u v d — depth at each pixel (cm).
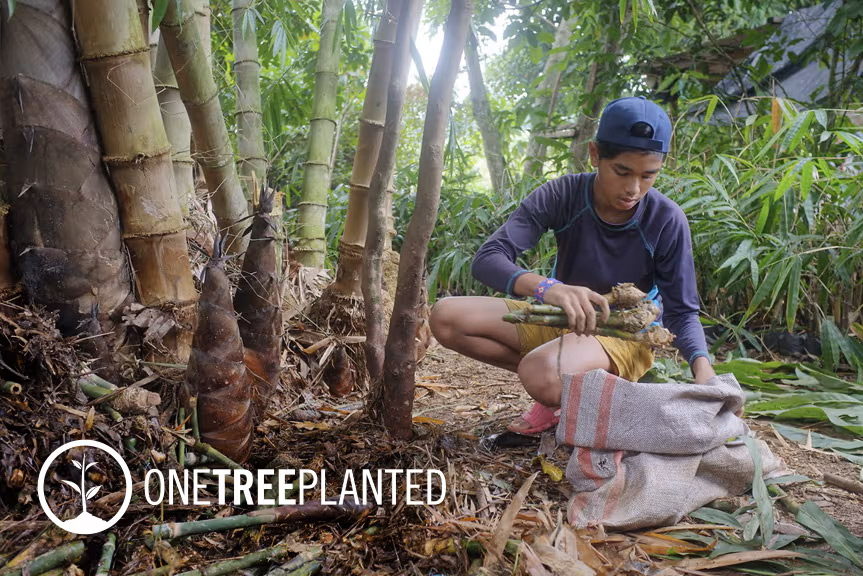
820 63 562
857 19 487
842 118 446
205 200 310
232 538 159
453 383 313
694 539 167
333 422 236
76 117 176
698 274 409
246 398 183
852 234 334
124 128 182
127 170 185
